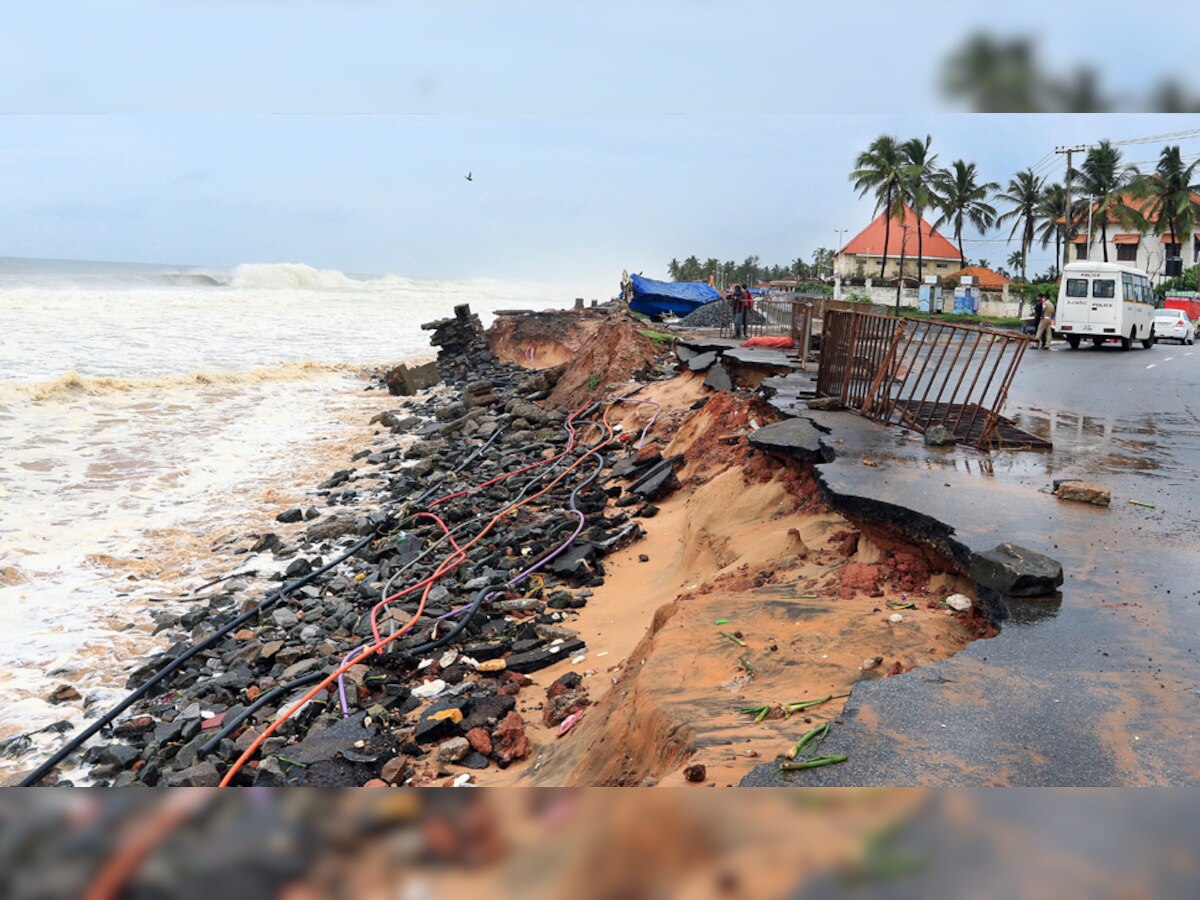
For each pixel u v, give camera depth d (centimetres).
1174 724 380
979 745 363
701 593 713
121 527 1345
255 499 1541
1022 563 545
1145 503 751
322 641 920
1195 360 2556
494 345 3675
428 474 1698
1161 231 6638
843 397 1165
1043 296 3138
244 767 672
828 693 453
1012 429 1069
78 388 2483
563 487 1491
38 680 838
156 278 8206
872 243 9094
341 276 10319
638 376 2192
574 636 859
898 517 682
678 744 414
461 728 686
